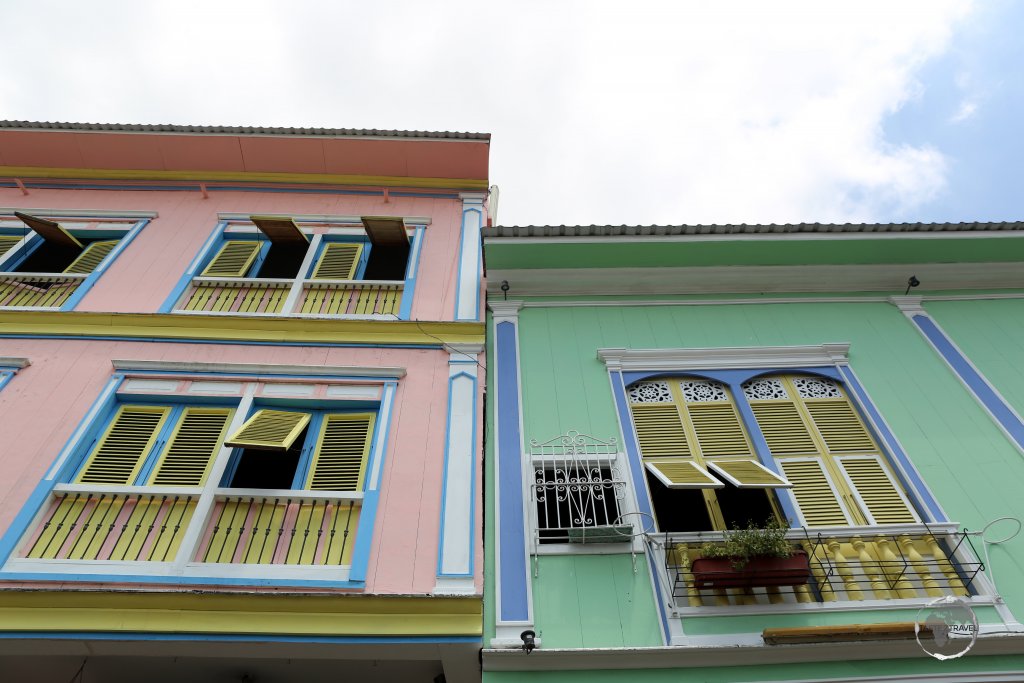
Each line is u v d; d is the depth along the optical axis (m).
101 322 7.21
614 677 4.70
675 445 6.41
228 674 5.20
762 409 6.76
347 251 8.66
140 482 5.79
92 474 5.82
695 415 6.71
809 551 5.38
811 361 7.18
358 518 5.55
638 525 5.60
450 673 5.07
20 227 8.79
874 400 6.78
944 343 7.41
